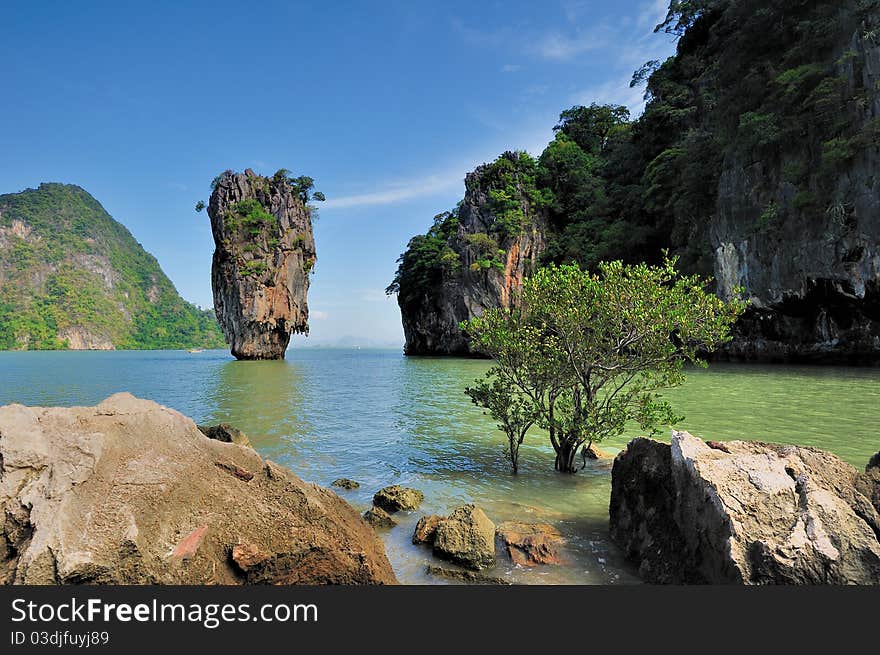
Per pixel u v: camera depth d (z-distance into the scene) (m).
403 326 91.00
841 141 31.94
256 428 14.91
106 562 3.73
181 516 4.30
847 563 4.24
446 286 69.75
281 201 71.50
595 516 7.46
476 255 65.25
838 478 5.12
